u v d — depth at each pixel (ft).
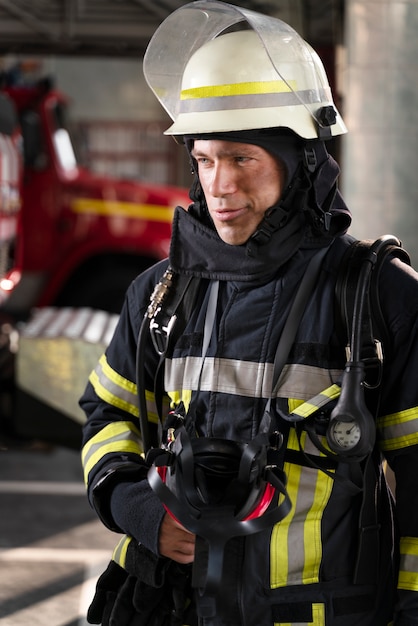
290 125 6.27
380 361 6.12
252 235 6.38
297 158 6.40
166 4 29.81
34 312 26.16
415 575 6.15
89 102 61.62
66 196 32.09
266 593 6.19
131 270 32.17
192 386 6.50
